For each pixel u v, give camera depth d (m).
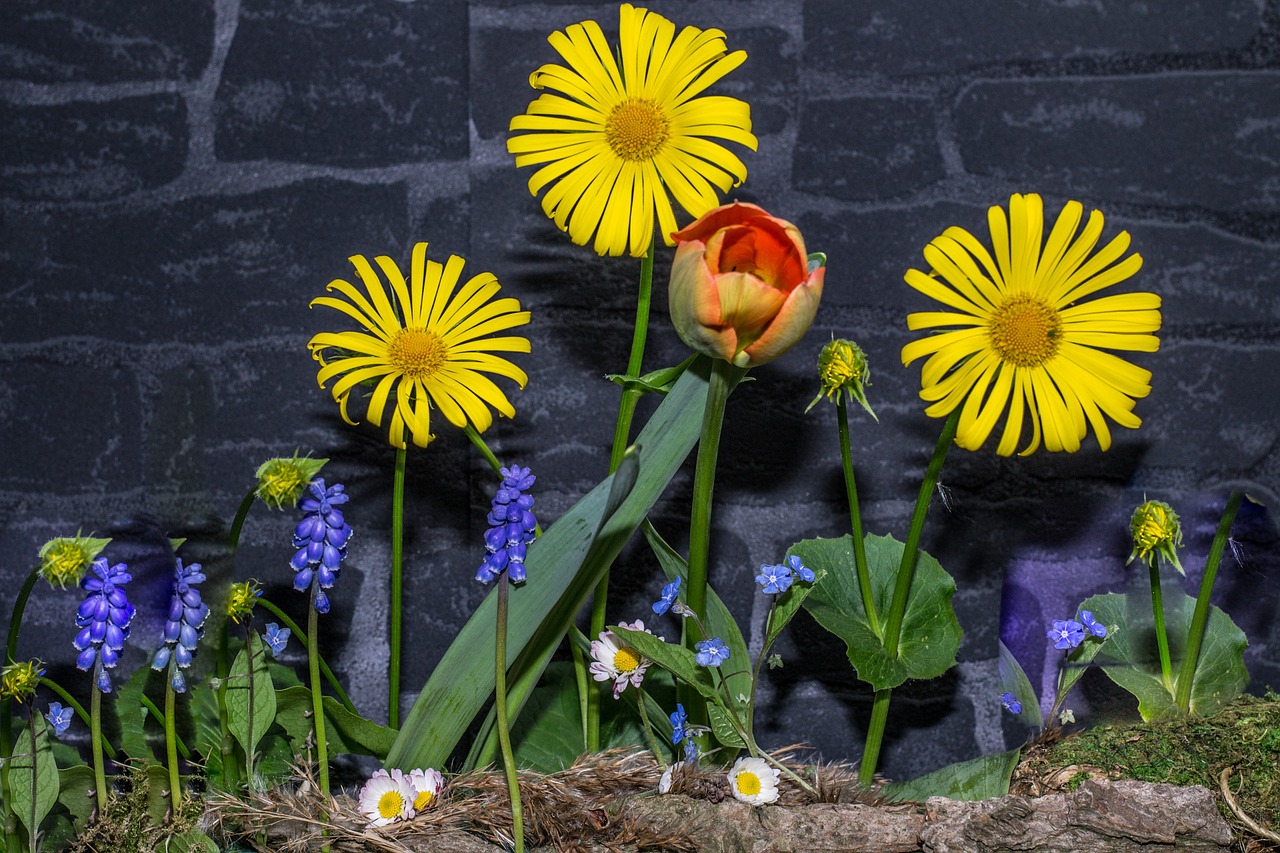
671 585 0.80
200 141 0.86
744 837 0.79
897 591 0.81
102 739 0.82
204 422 0.87
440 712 0.80
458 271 0.81
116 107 0.86
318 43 0.86
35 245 0.87
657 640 0.80
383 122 0.86
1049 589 0.88
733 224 0.76
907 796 0.81
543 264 0.87
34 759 0.79
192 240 0.87
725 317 0.76
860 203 0.87
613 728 0.85
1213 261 0.87
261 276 0.87
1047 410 0.78
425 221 0.87
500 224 0.87
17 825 0.80
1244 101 0.86
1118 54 0.86
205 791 0.83
